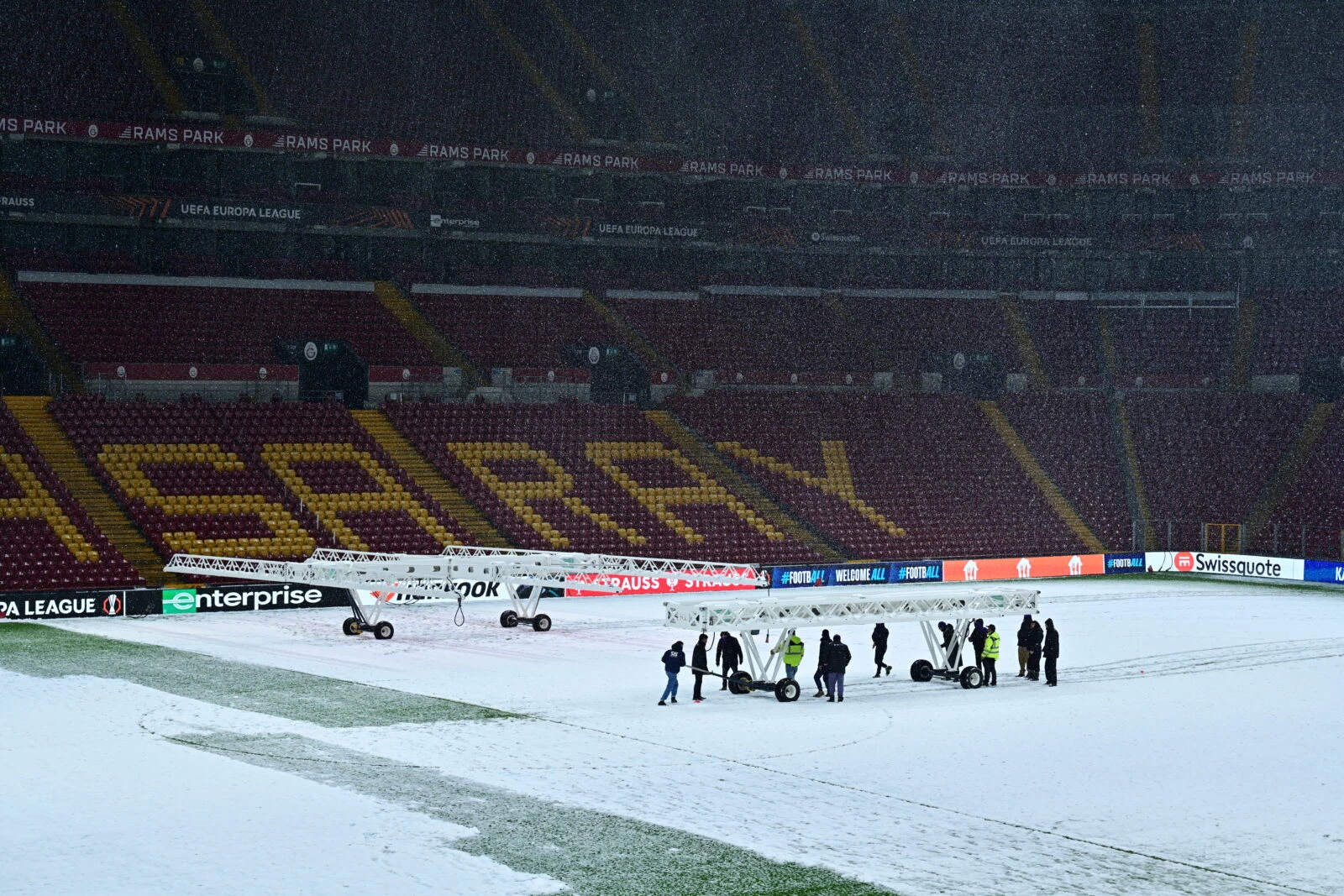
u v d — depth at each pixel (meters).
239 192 88.00
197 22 93.25
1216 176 98.38
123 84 86.94
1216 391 96.19
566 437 84.50
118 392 77.50
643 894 23.28
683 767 32.66
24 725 36.50
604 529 78.06
